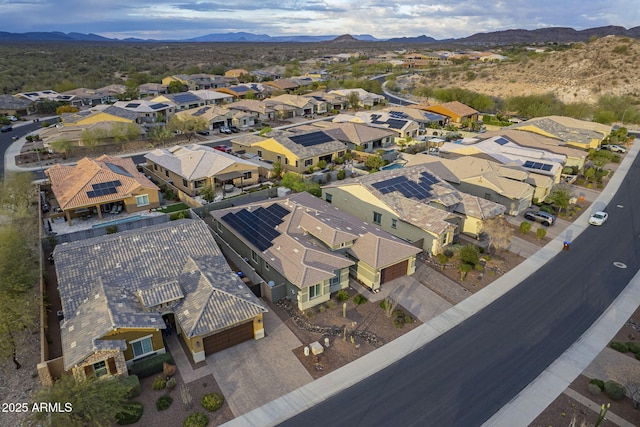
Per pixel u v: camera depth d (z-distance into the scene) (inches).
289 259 1312.7
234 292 1136.2
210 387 979.9
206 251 1326.3
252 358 1073.5
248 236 1478.8
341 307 1288.1
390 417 904.9
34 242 1657.2
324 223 1465.3
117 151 2994.6
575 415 912.3
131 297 1112.8
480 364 1062.4
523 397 960.9
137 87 5398.6
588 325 1216.2
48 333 1151.6
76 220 1883.6
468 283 1434.5
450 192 1847.9
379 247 1402.6
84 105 4749.0
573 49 5708.7
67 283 1151.0
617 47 5177.2
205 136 3489.2
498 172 2133.4
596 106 4296.3
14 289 1129.4
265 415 906.1
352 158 2869.1
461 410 924.0
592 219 1908.2
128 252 1258.0
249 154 2810.0
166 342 1130.0
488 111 4753.9
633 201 2202.3
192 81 5841.5
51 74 6481.3
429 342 1143.0
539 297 1355.8
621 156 3053.6
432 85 6058.1
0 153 2908.5
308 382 997.2
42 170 2549.2
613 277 1475.1
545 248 1690.5
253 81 6560.0
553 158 2512.3
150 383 993.5
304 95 4965.6
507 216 2000.5
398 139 3282.5
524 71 5605.3
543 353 1102.4
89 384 828.0
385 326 1206.9
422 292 1378.0
